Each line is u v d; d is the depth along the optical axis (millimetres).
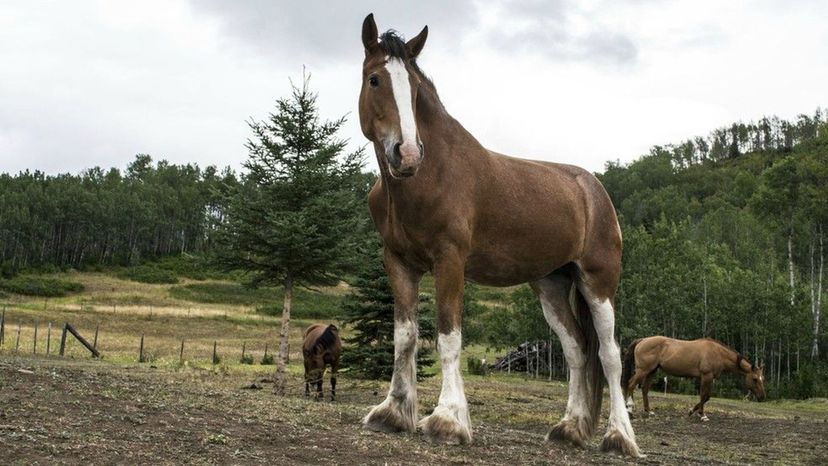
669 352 17344
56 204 107812
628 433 6004
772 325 39312
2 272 86312
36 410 4414
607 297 6246
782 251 62875
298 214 15734
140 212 113750
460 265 5133
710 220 79562
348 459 4102
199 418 4789
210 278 97312
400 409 5270
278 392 15445
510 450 5090
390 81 4797
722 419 16469
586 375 6289
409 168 4570
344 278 17453
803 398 30031
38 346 31906
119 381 6480
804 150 43531
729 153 197750
